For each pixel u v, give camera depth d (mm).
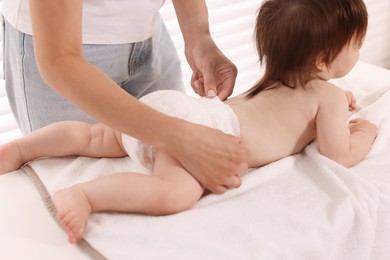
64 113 1199
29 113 1217
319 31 989
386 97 1250
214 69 1257
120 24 1163
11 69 1207
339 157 1038
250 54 2137
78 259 836
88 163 1072
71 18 817
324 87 1060
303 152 1094
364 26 1035
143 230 864
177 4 1347
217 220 892
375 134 1128
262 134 1038
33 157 1080
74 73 834
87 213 881
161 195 903
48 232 897
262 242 838
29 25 1075
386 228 940
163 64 1383
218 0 1997
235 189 967
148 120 875
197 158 906
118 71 1239
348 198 922
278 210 908
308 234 867
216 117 1018
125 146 1027
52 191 987
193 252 818
